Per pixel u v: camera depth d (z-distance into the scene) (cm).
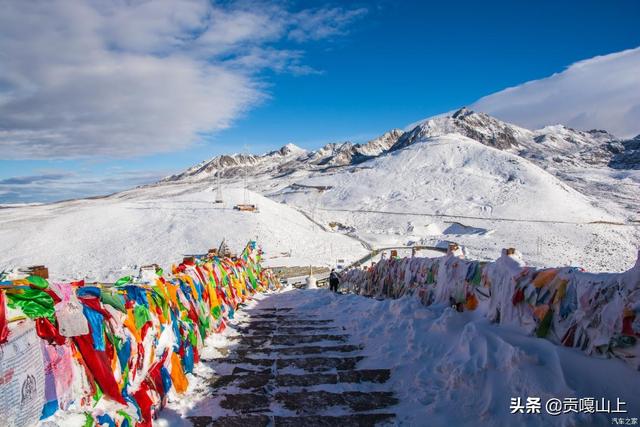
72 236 5872
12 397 265
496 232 7700
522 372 404
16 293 280
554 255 5953
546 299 461
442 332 591
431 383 479
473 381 432
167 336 484
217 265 862
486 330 497
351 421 414
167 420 419
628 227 8156
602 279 407
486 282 599
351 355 628
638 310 359
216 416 429
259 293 1478
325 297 1232
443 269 759
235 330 812
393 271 1141
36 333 294
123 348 385
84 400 334
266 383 513
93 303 346
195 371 555
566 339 425
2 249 5422
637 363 355
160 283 507
